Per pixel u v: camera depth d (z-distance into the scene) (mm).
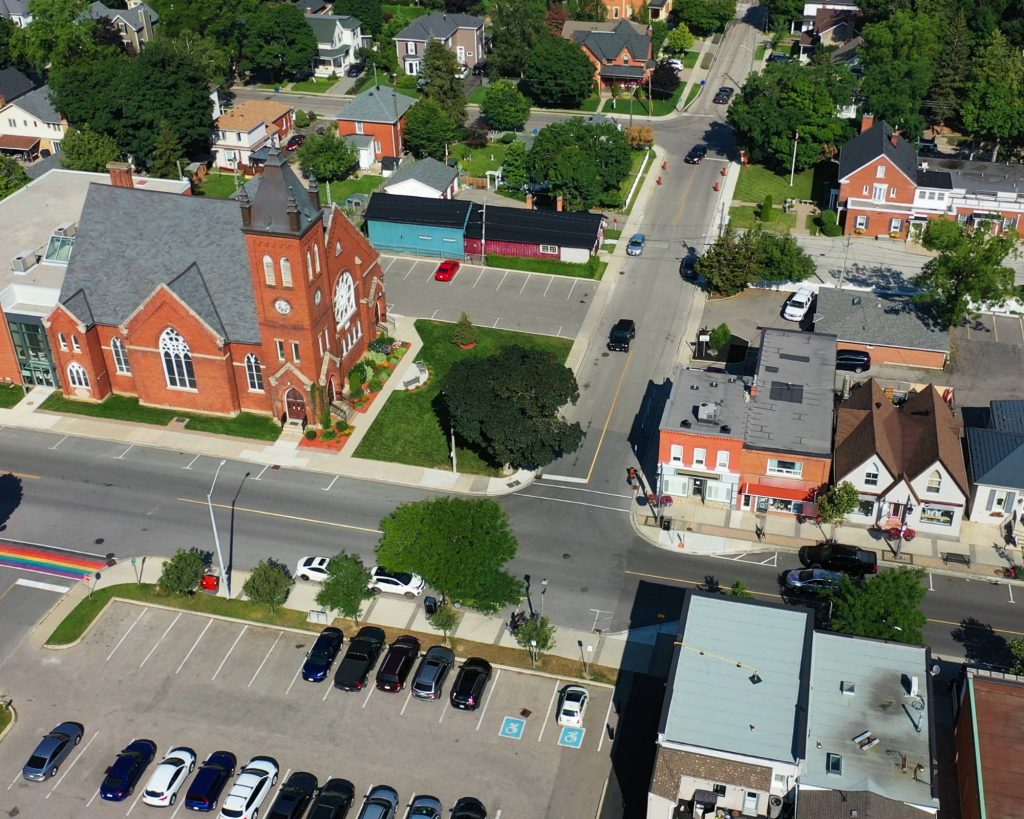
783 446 87500
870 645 67312
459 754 69688
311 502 92625
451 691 73312
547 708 72875
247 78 197625
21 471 96312
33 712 72875
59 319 100750
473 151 166375
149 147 151375
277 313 95375
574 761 69062
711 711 62719
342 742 70625
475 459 97562
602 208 147375
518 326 118625
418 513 77938
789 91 152375
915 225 136000
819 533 88250
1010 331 116875
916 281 112938
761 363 97438
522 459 93375
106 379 105750
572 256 131250
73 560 86312
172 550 87500
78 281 102938
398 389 106438
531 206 145875
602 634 78812
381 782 67750
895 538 87312
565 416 103375
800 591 81875
